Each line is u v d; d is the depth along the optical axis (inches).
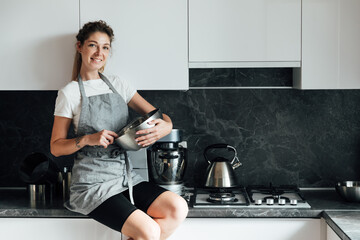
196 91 112.8
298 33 99.3
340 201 100.4
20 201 101.1
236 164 106.9
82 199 90.5
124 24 99.8
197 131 113.3
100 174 91.7
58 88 101.1
